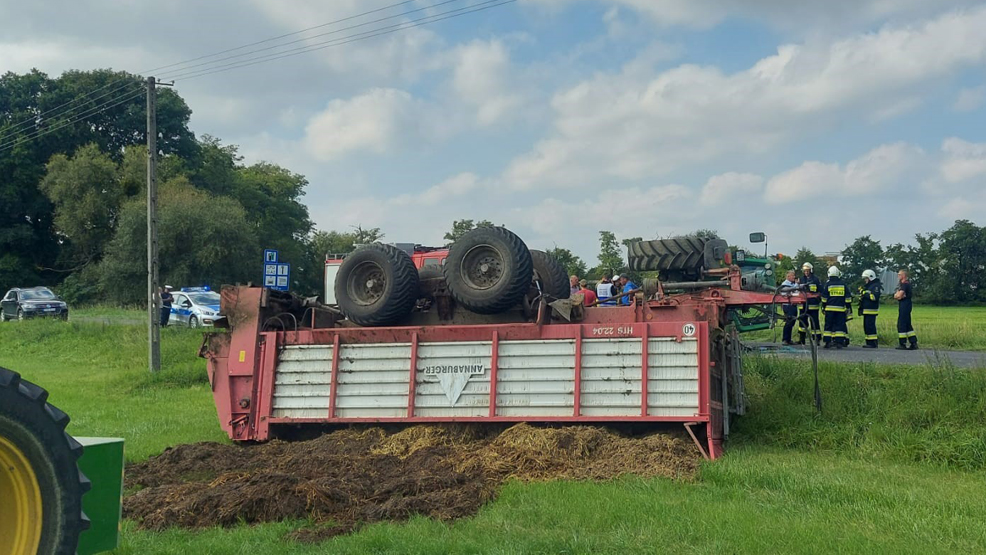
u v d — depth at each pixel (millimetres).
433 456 9695
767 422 11898
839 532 6961
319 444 10852
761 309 11984
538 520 7371
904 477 9297
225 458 10398
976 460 10172
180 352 25016
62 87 66812
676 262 13688
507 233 11312
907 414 11445
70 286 61281
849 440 11219
